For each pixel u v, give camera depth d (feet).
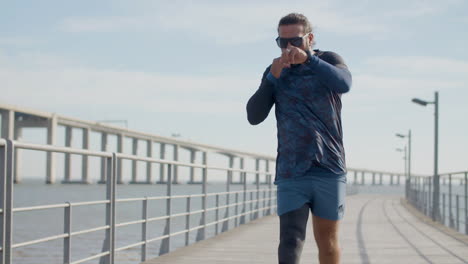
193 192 474.90
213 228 76.64
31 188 566.36
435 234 44.01
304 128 12.26
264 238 38.55
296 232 12.35
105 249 22.80
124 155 23.56
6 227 16.07
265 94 12.38
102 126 518.78
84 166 612.70
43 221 125.29
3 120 440.45
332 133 12.43
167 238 30.63
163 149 601.21
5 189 15.98
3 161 15.87
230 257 28.81
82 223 112.47
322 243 12.92
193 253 30.40
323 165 12.32
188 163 33.65
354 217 67.41
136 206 187.83
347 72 12.12
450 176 53.52
